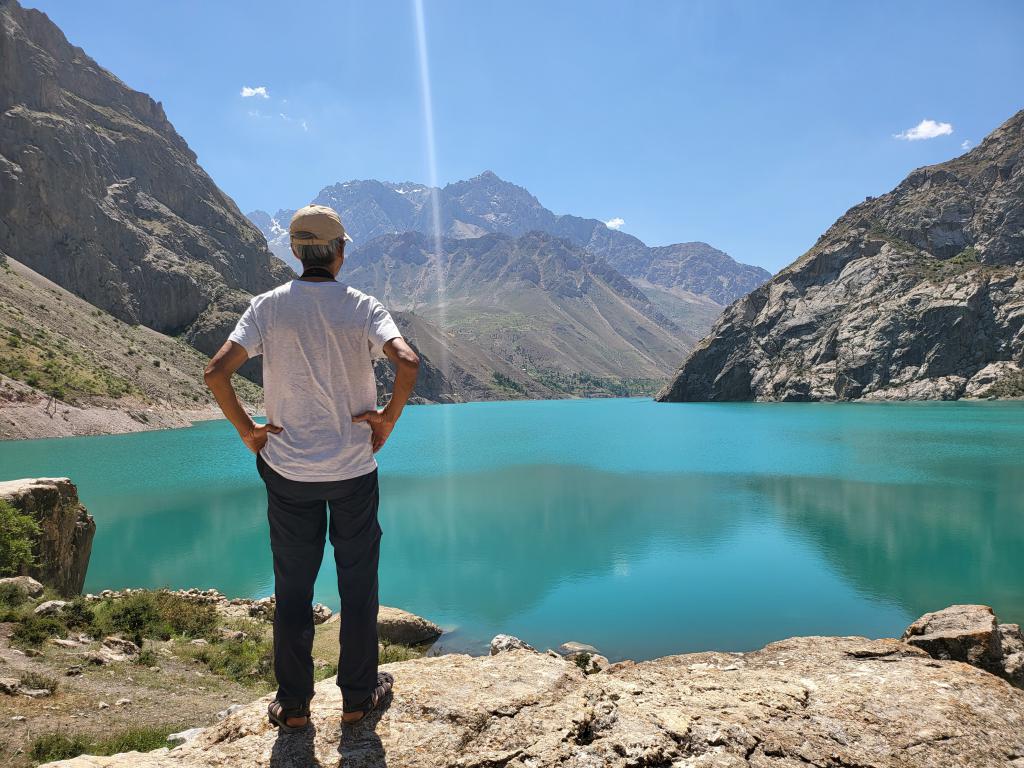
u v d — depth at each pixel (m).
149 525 39.81
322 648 16.20
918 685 3.88
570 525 41.03
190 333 196.38
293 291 3.12
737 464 67.81
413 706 3.21
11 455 71.44
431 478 62.50
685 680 4.02
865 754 3.15
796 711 3.49
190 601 19.62
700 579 28.94
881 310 192.50
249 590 27.08
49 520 19.17
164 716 9.73
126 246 199.12
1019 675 7.22
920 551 32.84
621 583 28.64
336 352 3.08
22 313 121.81
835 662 4.71
